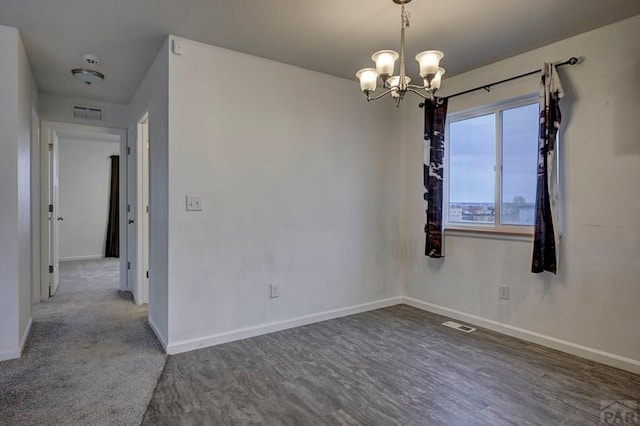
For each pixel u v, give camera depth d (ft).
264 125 10.48
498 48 9.71
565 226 9.28
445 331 10.79
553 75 9.12
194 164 9.37
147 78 11.47
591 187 8.85
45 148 13.89
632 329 8.25
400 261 13.69
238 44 9.50
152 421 6.30
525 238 10.07
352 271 12.44
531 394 7.25
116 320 11.68
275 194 10.73
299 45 9.56
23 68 9.45
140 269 13.56
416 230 13.17
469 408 6.75
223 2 7.49
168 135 9.02
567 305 9.29
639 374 8.06
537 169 9.55
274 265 10.75
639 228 8.16
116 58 10.36
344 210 12.21
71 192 23.88
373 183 12.89
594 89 8.79
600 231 8.72
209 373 8.06
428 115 12.07
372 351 9.32
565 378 7.91
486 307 11.07
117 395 7.12
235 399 7.01
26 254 9.92
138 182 13.61
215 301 9.75
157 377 7.85
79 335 10.29
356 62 10.70
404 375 8.02
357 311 12.55
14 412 6.52
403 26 7.37
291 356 9.00
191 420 6.32
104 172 24.80
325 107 11.71
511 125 10.71
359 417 6.46
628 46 8.27
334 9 7.78
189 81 9.27
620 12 7.93
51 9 7.74
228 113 9.86
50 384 7.51
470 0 7.39
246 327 10.27
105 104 14.87
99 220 24.75
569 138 9.19
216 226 9.73
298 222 11.20
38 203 13.55
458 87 11.70
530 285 10.02
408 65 10.90
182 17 8.11
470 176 11.84
